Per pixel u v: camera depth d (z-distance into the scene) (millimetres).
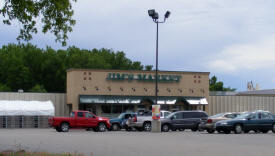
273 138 25703
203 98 55062
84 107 51125
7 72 86188
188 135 29500
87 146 19781
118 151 17344
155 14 35344
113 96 51594
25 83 86500
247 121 31594
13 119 47000
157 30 36000
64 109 53156
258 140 23938
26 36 19109
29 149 18188
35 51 91438
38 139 24875
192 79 55000
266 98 59531
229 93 77312
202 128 34219
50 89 88438
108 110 51938
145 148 18703
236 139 24828
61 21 19438
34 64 89250
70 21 19750
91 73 51188
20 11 17844
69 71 52469
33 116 47688
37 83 87375
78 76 50688
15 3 17672
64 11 19328
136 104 52781
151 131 35500
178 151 17328
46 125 48031
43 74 89000
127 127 40375
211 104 56281
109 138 25906
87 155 15734
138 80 52875
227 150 17734
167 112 39938
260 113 32156
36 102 47750
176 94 54125
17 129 43531
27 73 86062
